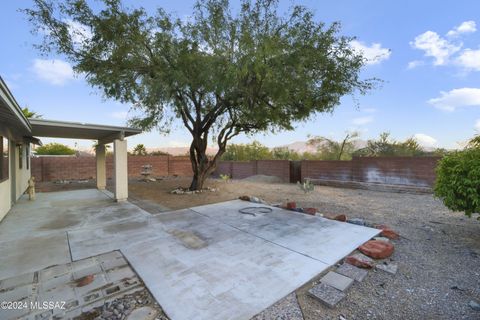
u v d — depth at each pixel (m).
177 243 3.76
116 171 7.36
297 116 8.29
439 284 2.58
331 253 3.34
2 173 5.44
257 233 4.24
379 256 3.19
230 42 6.60
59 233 4.32
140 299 2.30
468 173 3.69
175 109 7.85
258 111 8.09
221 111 8.79
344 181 10.98
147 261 3.11
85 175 14.34
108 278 2.70
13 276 2.75
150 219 5.27
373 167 10.18
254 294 2.35
